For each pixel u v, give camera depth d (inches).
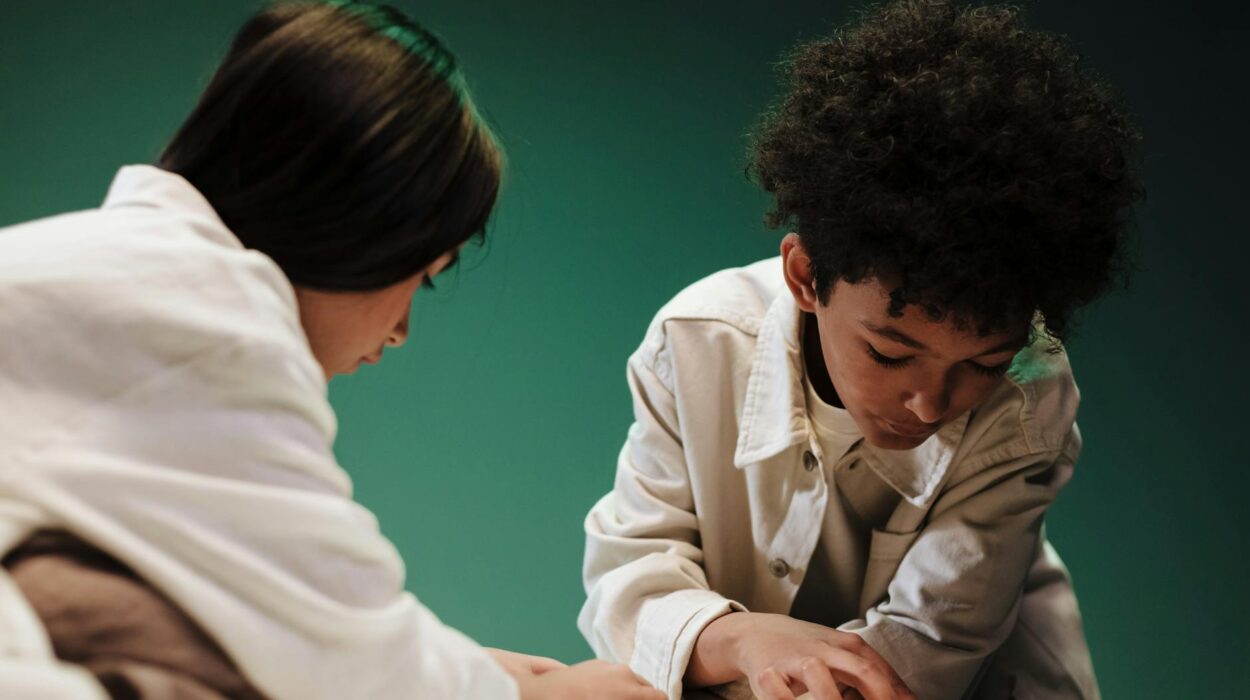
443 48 31.1
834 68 37.0
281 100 28.6
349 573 26.3
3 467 23.7
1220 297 78.4
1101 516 73.7
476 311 82.5
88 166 88.8
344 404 80.0
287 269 29.1
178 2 94.1
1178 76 81.6
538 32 89.8
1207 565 71.5
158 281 25.5
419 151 29.1
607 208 83.8
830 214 34.8
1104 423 76.0
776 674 39.1
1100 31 82.7
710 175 84.4
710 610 42.9
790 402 43.4
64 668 20.4
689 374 45.3
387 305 31.0
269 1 30.5
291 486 25.9
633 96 87.5
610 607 45.0
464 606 71.9
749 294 46.2
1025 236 32.2
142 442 24.5
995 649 44.1
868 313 34.7
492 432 78.7
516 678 35.0
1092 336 78.6
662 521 46.6
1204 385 76.6
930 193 32.5
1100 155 33.3
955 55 34.7
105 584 23.5
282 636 24.7
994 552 42.2
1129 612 69.8
